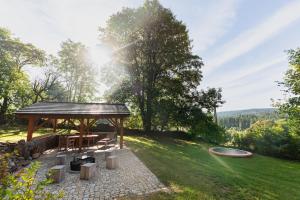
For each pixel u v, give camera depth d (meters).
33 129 9.96
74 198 5.19
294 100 14.61
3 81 20.81
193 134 22.06
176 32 22.11
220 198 5.63
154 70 22.69
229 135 20.97
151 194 5.65
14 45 22.30
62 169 6.55
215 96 22.25
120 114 12.20
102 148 12.77
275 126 16.41
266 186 6.94
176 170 8.29
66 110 11.05
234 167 9.73
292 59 14.76
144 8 21.62
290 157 14.34
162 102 21.69
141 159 10.05
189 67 22.59
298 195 6.28
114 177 7.05
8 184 2.49
